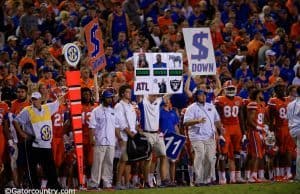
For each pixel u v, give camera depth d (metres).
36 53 57.41
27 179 49.12
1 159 49.34
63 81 52.91
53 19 62.62
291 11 71.94
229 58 63.50
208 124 52.53
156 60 52.62
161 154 51.91
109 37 63.03
